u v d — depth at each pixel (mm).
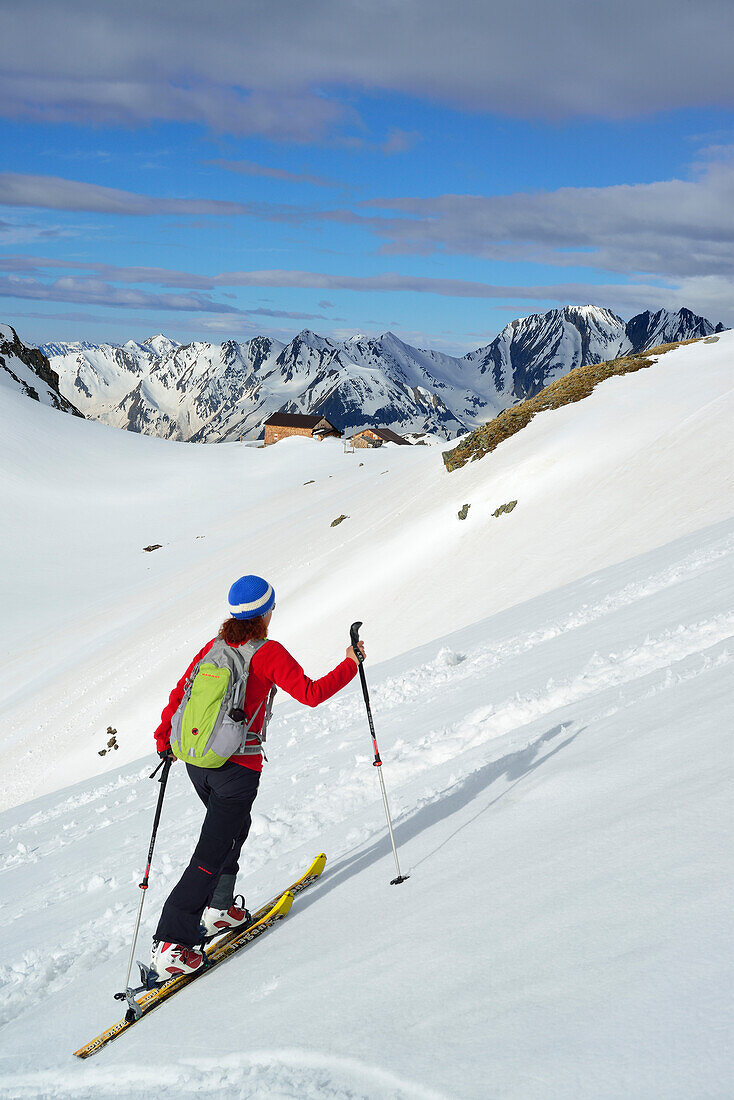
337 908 4398
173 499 103750
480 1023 2559
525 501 45781
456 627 36438
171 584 67125
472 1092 2223
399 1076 2463
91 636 59812
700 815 3361
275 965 3932
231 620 4523
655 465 42750
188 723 4316
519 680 10859
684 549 20641
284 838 6664
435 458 70812
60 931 6398
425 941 3363
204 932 4465
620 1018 2260
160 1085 3152
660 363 59156
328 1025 2996
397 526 52812
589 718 6473
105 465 117500
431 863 4453
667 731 4871
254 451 132375
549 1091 2088
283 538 67188
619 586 18531
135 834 9797
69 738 43406
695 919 2592
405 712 12266
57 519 95188
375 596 44281
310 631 44469
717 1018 2088
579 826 3922
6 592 74062
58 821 14398
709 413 45625
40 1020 4516
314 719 14984
